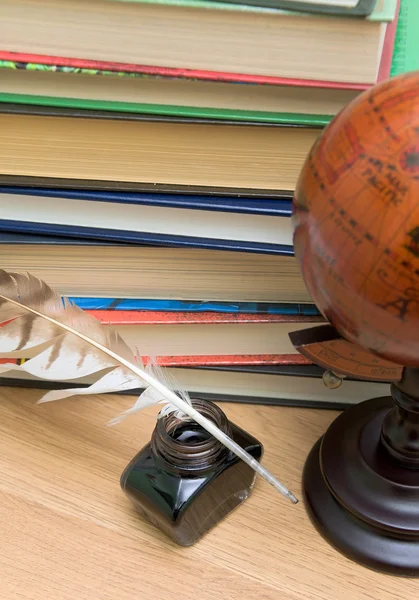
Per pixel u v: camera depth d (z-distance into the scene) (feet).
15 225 2.01
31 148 1.87
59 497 2.03
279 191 1.86
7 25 1.58
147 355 2.26
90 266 2.13
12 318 1.91
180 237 1.96
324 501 1.93
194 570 1.84
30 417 2.27
